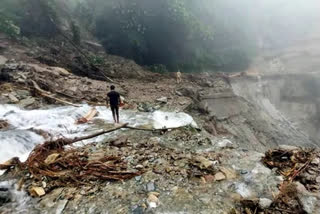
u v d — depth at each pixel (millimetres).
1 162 6820
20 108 10844
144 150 7645
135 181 5816
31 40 20016
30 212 4730
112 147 7855
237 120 23984
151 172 6207
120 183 5727
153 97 16391
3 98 11125
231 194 5461
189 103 16141
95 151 7453
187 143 8523
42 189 5336
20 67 13906
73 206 4910
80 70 19688
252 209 4980
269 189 5676
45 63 17969
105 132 9102
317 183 5719
